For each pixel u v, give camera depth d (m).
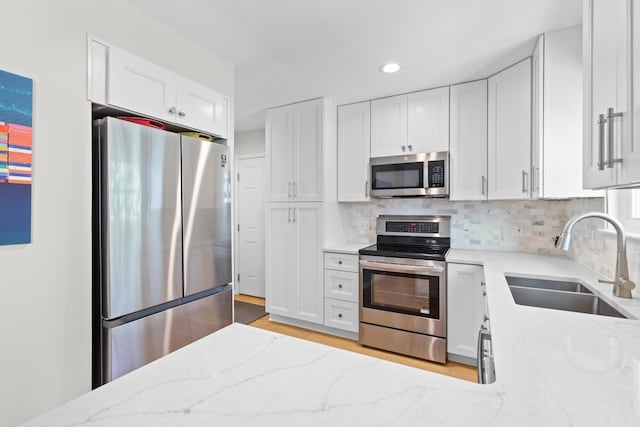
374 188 2.88
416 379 0.63
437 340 2.38
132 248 1.54
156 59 1.74
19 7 1.22
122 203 1.50
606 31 0.90
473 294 2.25
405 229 2.98
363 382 0.62
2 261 1.18
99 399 0.56
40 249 1.28
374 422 0.50
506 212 2.65
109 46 1.51
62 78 1.35
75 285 1.39
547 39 1.80
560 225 2.44
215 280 2.01
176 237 1.76
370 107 2.92
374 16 1.67
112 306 1.46
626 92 0.77
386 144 2.84
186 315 1.83
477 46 1.96
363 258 2.66
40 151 1.28
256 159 4.17
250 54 2.10
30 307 1.25
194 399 0.56
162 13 1.67
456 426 0.49
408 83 2.54
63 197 1.35
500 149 2.26
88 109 1.44
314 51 2.05
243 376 0.64
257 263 4.20
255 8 1.62
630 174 0.75
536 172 1.91
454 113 2.54
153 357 1.64
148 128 1.62
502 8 1.59
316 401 0.55
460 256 2.40
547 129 1.81
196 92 1.97
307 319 2.98
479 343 1.10
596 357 0.76
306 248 2.98
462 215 2.82
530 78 2.04
